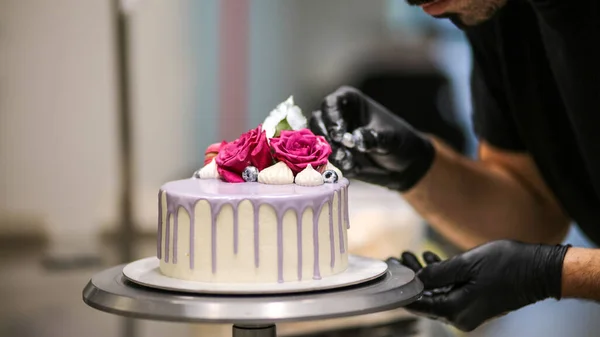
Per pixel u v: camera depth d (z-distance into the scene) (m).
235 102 3.00
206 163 1.27
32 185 2.81
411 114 2.95
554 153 1.66
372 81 3.00
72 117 2.81
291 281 1.04
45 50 2.75
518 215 1.77
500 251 1.26
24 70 2.76
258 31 3.00
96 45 2.77
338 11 3.07
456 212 1.72
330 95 1.47
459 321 1.26
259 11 2.98
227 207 1.03
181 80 2.89
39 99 2.79
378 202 2.77
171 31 2.84
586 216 1.70
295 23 3.05
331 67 3.12
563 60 1.44
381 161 1.56
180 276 1.06
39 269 2.41
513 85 1.64
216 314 0.92
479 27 1.65
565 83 1.47
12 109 2.78
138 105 2.84
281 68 3.05
